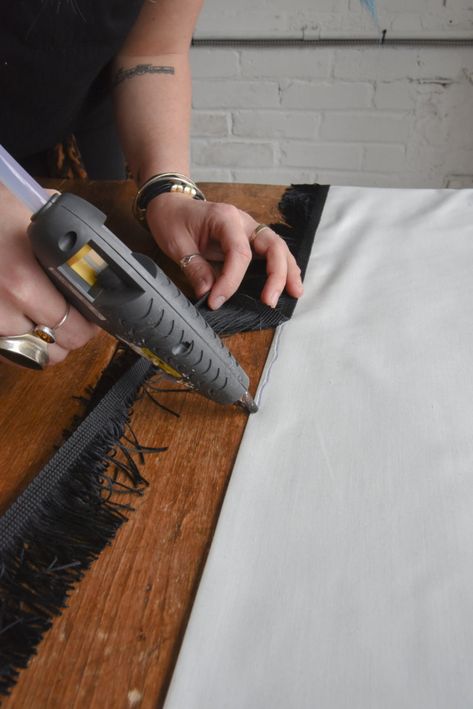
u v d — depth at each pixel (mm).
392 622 371
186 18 825
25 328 475
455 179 1780
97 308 447
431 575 394
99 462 487
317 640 365
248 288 686
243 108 1723
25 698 349
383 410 517
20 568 411
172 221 704
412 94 1634
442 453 475
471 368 552
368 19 1528
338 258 734
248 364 585
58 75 784
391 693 339
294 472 469
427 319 616
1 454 500
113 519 445
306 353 586
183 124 833
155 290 445
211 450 500
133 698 348
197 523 443
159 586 404
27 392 560
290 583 395
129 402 542
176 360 477
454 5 1479
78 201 415
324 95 1668
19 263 449
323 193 875
